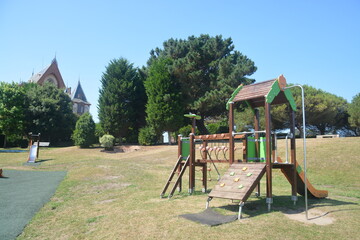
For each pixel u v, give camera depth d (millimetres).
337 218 5969
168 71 31422
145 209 7148
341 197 8938
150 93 31156
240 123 37562
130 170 16422
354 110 36219
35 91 43531
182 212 6613
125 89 32750
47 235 5867
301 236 4855
